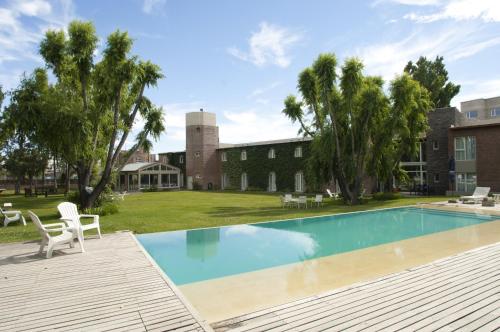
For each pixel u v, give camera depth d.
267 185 38.81
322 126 22.36
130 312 4.68
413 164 30.55
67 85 17.62
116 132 16.52
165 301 5.07
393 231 12.62
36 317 4.54
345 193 21.67
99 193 16.73
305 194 32.72
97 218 9.93
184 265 8.47
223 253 9.64
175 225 13.12
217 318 5.04
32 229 12.43
